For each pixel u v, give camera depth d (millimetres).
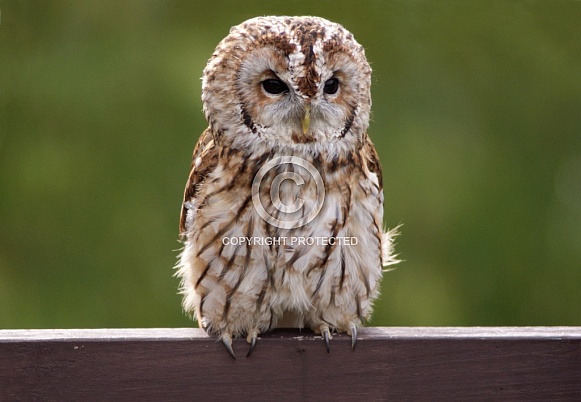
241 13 11836
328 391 6449
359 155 7254
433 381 6414
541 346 6391
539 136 12188
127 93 11594
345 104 7109
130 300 11438
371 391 6461
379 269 7422
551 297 11797
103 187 11492
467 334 6473
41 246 11492
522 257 11805
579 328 6719
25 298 11391
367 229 7227
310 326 7395
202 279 7145
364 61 7211
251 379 6441
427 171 11648
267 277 7055
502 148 12070
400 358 6434
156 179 11508
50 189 11484
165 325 11414
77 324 11367
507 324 11766
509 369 6391
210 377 6445
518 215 11859
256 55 7008
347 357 6441
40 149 11539
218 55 7238
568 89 12281
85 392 6348
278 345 6473
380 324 11508
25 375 6297
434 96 12078
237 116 7125
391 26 12172
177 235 11477
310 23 7082
